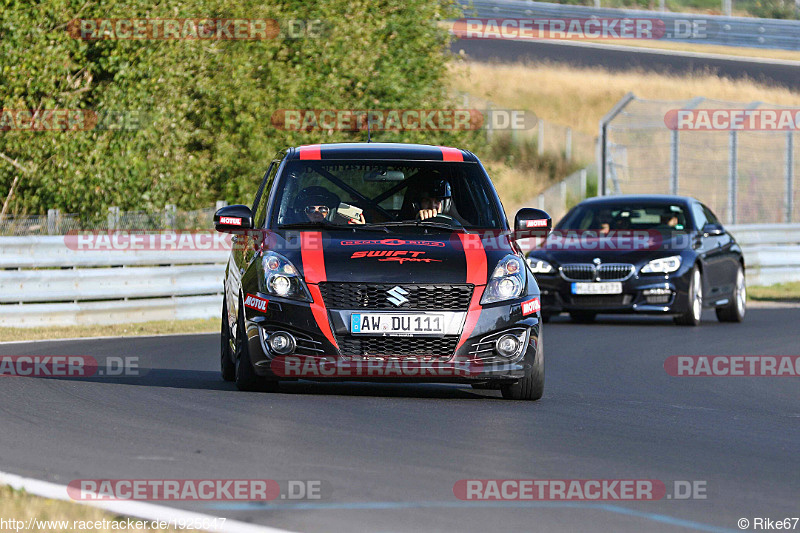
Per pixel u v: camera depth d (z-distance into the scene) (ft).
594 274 174.40
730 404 100.99
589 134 479.41
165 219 225.76
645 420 88.94
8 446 72.38
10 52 218.59
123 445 72.95
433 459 70.18
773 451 76.28
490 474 66.13
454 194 103.30
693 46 623.36
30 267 171.73
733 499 61.16
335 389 101.45
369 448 73.20
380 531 53.16
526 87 512.63
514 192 434.71
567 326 177.37
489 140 309.22
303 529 53.11
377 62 270.26
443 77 286.05
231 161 249.14
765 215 402.31
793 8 632.38
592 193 440.04
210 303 191.62
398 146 109.60
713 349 145.18
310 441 75.10
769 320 191.93
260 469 66.13
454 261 93.50
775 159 430.20
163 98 229.86
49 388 99.45
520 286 94.43
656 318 196.34
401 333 90.79
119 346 141.90
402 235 97.66
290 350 91.40
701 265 179.01
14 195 225.97
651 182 430.61
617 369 124.98
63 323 172.24
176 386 102.12
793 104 507.30
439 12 286.87
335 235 97.35
